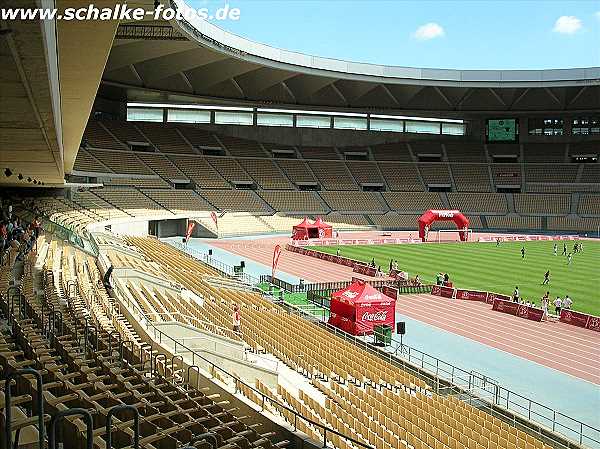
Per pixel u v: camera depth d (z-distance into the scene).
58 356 12.70
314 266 52.47
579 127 101.00
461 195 95.81
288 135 97.81
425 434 16.09
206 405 13.32
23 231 30.19
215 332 24.41
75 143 35.75
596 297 39.25
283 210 86.25
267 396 16.36
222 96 84.38
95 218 56.75
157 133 86.88
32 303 16.34
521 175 98.38
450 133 105.00
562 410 20.30
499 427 17.12
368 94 92.88
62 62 17.81
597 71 84.69
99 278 26.88
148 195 75.00
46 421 8.05
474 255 60.59
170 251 50.72
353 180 95.44
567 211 92.38
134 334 20.22
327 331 28.12
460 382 22.94
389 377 21.22
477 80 87.25
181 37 53.25
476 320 33.31
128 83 73.56
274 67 74.44
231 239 75.12
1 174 34.72
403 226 89.69
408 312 35.19
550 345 28.33
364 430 15.99
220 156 89.19
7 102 12.07
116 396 10.98
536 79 86.50
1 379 10.02
